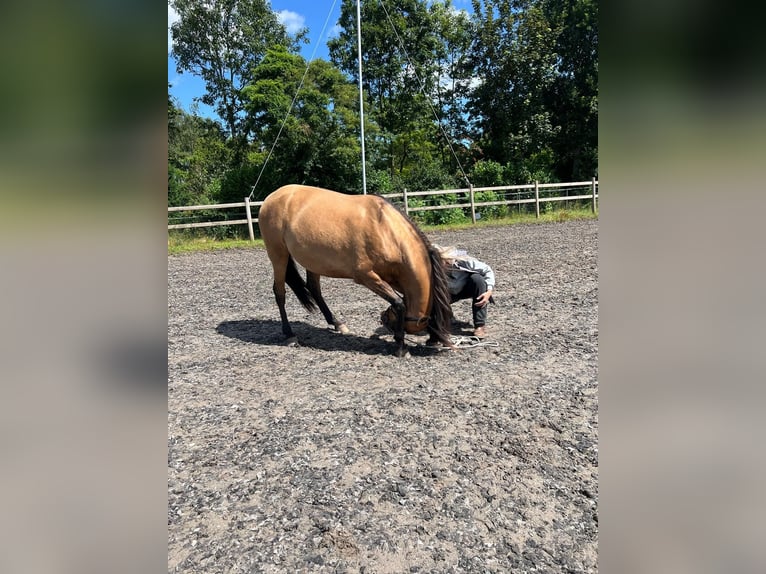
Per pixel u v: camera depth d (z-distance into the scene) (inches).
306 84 657.0
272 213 168.9
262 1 900.0
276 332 195.8
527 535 78.0
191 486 93.0
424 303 152.7
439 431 110.3
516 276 277.3
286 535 79.3
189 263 382.3
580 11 754.8
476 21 855.7
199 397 134.0
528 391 130.0
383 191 686.5
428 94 919.7
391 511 84.2
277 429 113.9
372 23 867.4
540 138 810.2
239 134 888.9
